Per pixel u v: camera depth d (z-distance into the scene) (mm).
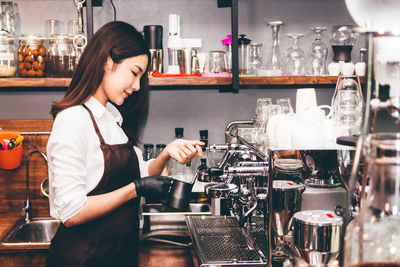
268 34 2695
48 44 2598
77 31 2494
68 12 2621
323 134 1295
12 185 2611
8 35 2367
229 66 2514
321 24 2705
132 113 1859
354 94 1409
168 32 2561
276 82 2381
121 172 1516
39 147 2605
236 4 2301
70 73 2354
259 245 1573
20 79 2316
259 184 1370
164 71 2666
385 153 648
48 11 2611
